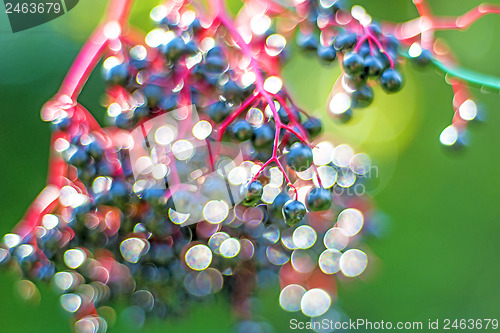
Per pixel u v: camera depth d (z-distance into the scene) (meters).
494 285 0.61
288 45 0.36
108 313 0.38
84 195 0.35
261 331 0.37
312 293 0.38
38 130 0.50
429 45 0.37
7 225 0.49
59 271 0.37
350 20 0.35
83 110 0.36
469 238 0.62
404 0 0.54
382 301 0.60
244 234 0.36
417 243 0.62
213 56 0.34
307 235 0.36
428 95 0.62
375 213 0.39
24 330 0.51
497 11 0.37
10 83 0.48
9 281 0.52
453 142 0.38
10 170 0.50
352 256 0.37
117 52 0.36
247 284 0.37
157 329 0.51
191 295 0.37
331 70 0.54
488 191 0.63
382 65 0.35
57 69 0.48
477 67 0.60
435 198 0.63
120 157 0.35
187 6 0.36
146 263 0.35
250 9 0.36
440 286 0.60
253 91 0.34
